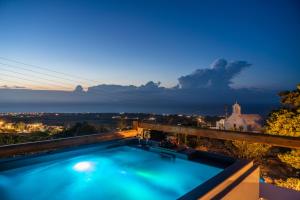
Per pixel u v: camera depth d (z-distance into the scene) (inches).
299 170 291.1
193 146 346.0
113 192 114.3
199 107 2950.3
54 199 109.0
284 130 258.5
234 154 326.0
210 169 117.6
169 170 133.3
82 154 135.9
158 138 186.7
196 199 61.9
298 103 266.1
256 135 124.7
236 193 75.4
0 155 105.1
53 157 125.2
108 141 153.5
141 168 140.6
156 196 110.6
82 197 111.3
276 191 124.1
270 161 342.3
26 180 115.1
